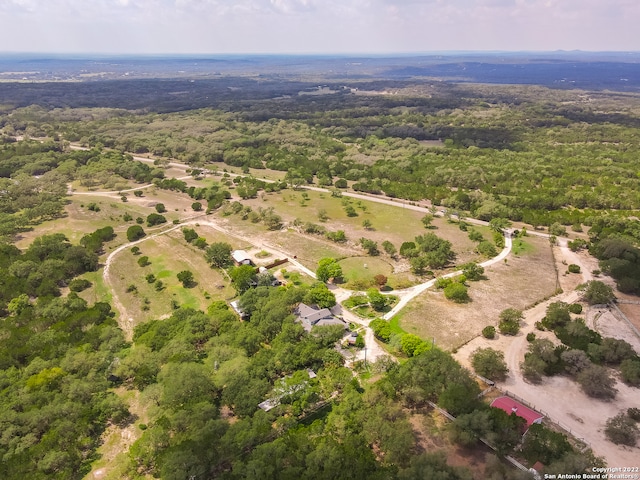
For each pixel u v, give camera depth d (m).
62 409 84.44
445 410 84.44
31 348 107.38
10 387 92.75
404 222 196.38
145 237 185.38
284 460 71.56
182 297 137.75
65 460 75.00
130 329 122.81
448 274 145.50
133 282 149.12
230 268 151.88
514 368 98.75
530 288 134.62
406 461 72.62
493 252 159.50
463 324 116.31
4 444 78.44
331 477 67.81
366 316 121.25
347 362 102.12
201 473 70.00
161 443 77.62
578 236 178.38
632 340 108.19
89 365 98.50
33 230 191.75
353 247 169.25
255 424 80.00
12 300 129.88
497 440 74.50
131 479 74.56
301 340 106.19
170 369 93.12
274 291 126.00
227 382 90.19
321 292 122.75
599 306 123.69
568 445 73.19
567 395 90.25
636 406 87.00
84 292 143.62
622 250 149.38
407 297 130.75
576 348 100.38
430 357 93.12
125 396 95.25
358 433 78.31
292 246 170.88
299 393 87.62
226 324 111.94
